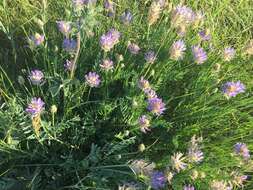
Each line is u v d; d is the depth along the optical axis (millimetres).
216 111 305
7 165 285
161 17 325
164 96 314
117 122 296
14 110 270
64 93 275
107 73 291
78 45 259
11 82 301
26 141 283
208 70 321
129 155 289
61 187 273
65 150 292
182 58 304
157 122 289
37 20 284
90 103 298
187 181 284
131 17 306
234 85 282
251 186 302
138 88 287
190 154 258
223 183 260
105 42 269
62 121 272
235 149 273
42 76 273
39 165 281
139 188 267
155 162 291
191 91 317
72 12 287
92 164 283
